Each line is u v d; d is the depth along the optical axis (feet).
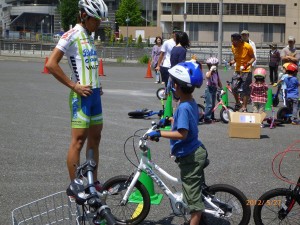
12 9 348.18
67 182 21.85
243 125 32.30
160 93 50.83
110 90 59.11
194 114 15.05
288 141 31.83
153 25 276.21
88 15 17.85
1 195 19.92
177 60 36.06
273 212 16.43
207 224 16.24
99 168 24.11
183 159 15.06
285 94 38.52
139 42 184.65
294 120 38.32
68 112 41.60
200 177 15.12
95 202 8.70
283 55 52.75
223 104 37.93
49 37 224.33
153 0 289.74
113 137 31.45
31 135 31.83
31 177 22.52
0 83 64.08
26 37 234.99
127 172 23.53
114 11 282.97
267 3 255.09
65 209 17.04
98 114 18.48
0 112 40.78
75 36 17.72
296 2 256.73
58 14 303.89
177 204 15.61
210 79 37.11
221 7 115.34
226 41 256.52
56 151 27.58
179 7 258.98
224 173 23.84
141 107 45.19
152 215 18.20
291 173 24.16
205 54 145.28
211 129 35.40
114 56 144.87
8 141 29.91
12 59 127.95
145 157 16.17
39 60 126.11
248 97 40.55
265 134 34.09
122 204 16.44
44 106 44.65
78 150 17.94
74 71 17.85
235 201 16.49
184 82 14.75
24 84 63.72
